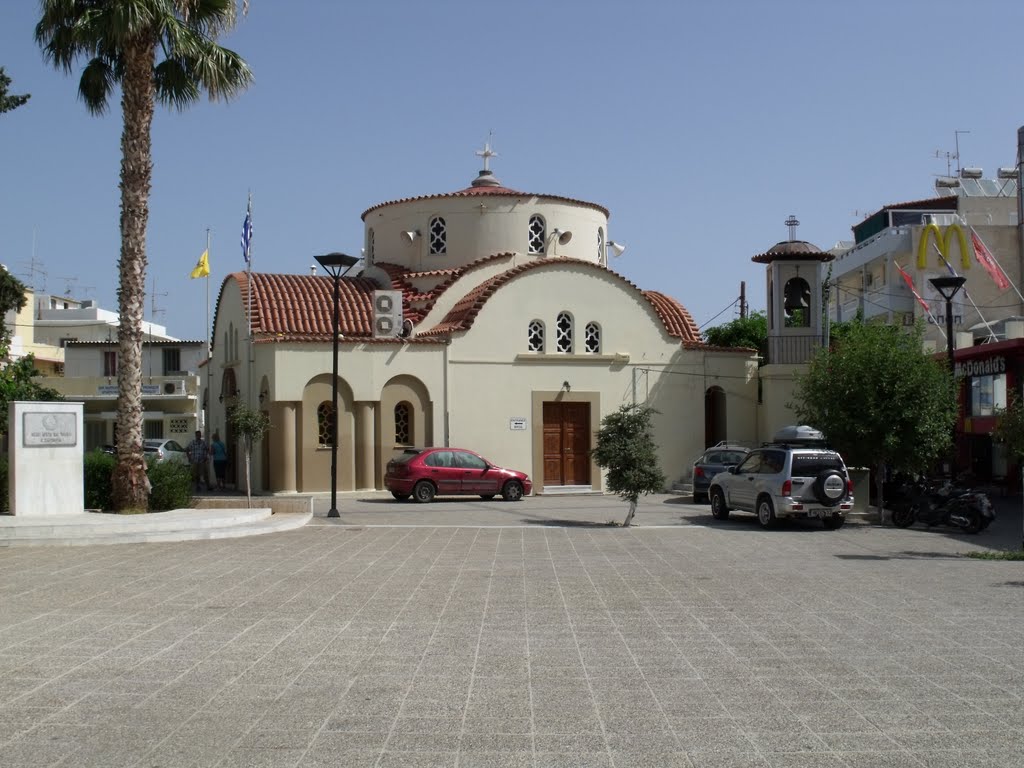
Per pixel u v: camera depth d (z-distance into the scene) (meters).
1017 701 7.38
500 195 34.06
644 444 21.73
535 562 15.26
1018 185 40.53
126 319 20.11
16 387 26.91
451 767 5.94
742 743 6.40
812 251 33.12
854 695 7.55
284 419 29.03
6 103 26.42
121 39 19.52
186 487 21.75
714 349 33.97
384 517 23.27
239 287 32.41
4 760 6.00
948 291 21.64
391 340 30.19
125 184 20.11
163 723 6.76
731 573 14.20
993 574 14.19
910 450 22.06
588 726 6.75
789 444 23.44
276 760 6.03
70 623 10.14
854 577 13.81
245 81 21.41
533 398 31.81
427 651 8.98
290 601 11.52
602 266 32.72
